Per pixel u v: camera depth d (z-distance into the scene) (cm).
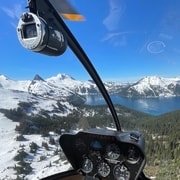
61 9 58
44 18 54
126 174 86
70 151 92
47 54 55
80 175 98
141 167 83
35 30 50
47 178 85
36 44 50
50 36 52
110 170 88
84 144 90
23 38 51
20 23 51
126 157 84
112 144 86
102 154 88
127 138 83
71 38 71
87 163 92
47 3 55
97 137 87
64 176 94
